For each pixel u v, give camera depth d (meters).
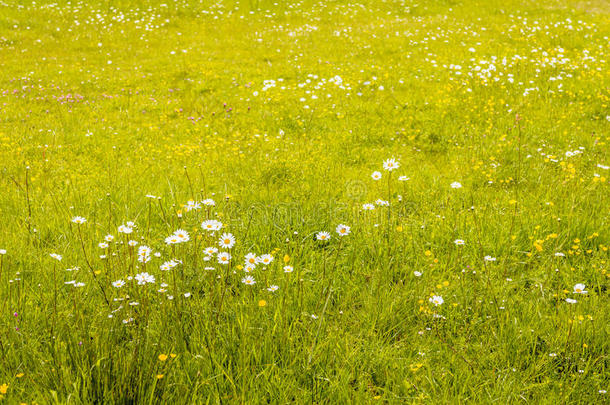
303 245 5.05
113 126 10.25
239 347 3.27
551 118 10.04
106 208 6.03
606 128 9.44
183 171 7.59
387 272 4.50
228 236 4.04
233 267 4.32
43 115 10.94
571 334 3.48
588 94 11.53
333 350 3.33
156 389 2.88
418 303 3.96
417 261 4.65
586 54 14.84
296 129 10.12
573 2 23.81
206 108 11.53
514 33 18.41
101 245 4.15
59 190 6.71
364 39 18.44
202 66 14.98
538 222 5.36
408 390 3.10
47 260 4.58
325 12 23.09
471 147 8.73
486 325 3.76
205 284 4.21
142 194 6.40
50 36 18.67
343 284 4.38
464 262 4.72
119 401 2.76
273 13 22.80
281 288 4.09
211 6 23.19
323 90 12.50
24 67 14.96
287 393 3.02
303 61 15.67
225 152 8.62
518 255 4.89
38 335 3.43
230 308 3.79
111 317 3.42
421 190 6.71
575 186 6.31
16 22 19.59
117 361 2.89
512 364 3.39
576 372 3.25
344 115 10.77
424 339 3.62
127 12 22.05
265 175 7.28
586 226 5.16
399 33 19.16
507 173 7.34
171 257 4.52
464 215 5.66
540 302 3.99
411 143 9.33
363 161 8.38
